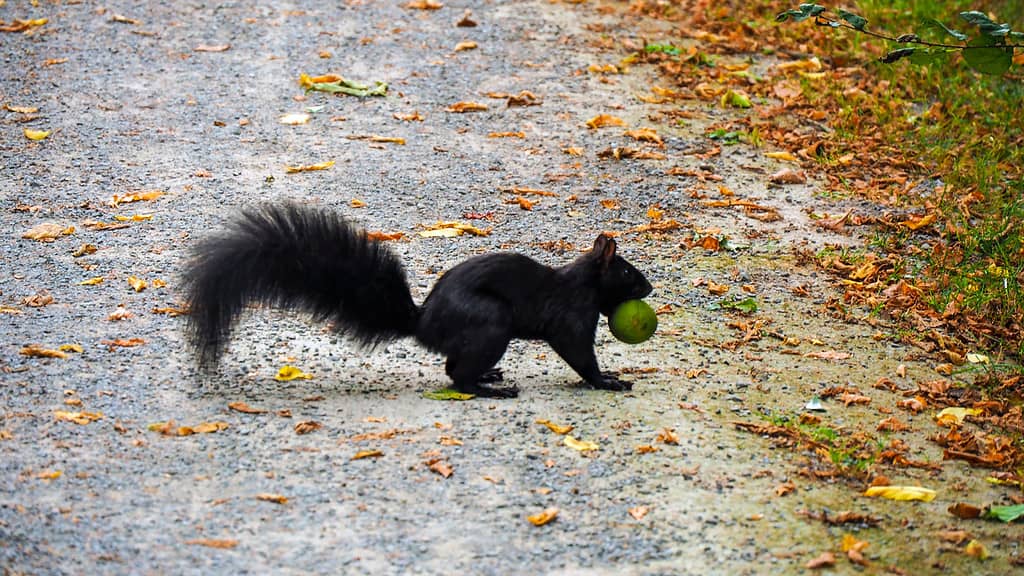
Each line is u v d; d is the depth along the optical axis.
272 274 9.66
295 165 15.92
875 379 11.23
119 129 16.84
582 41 21.25
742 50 21.27
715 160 17.02
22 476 8.34
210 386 10.01
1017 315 12.91
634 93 19.25
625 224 14.75
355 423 9.42
